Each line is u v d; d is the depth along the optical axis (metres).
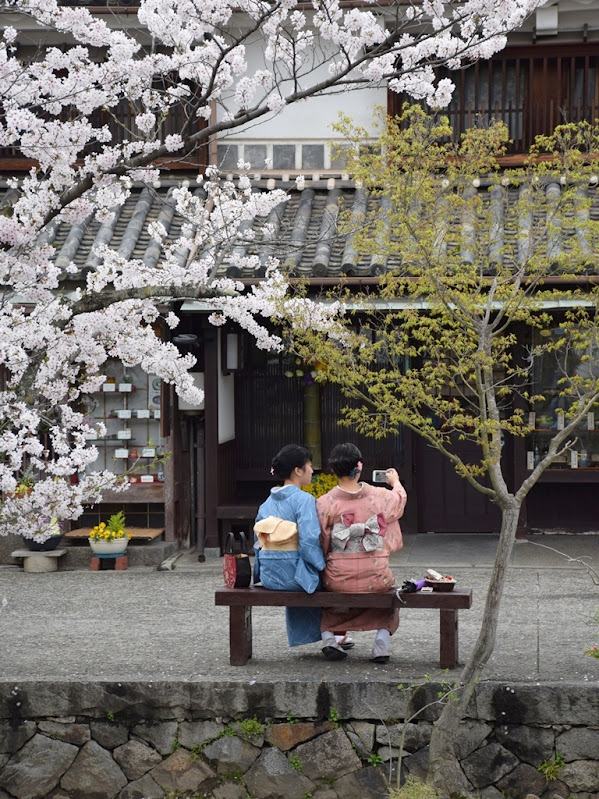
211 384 11.33
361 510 6.64
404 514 12.23
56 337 6.33
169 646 7.46
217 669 6.72
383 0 10.94
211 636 7.77
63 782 6.52
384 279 6.64
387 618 6.84
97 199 6.36
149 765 6.48
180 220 11.80
